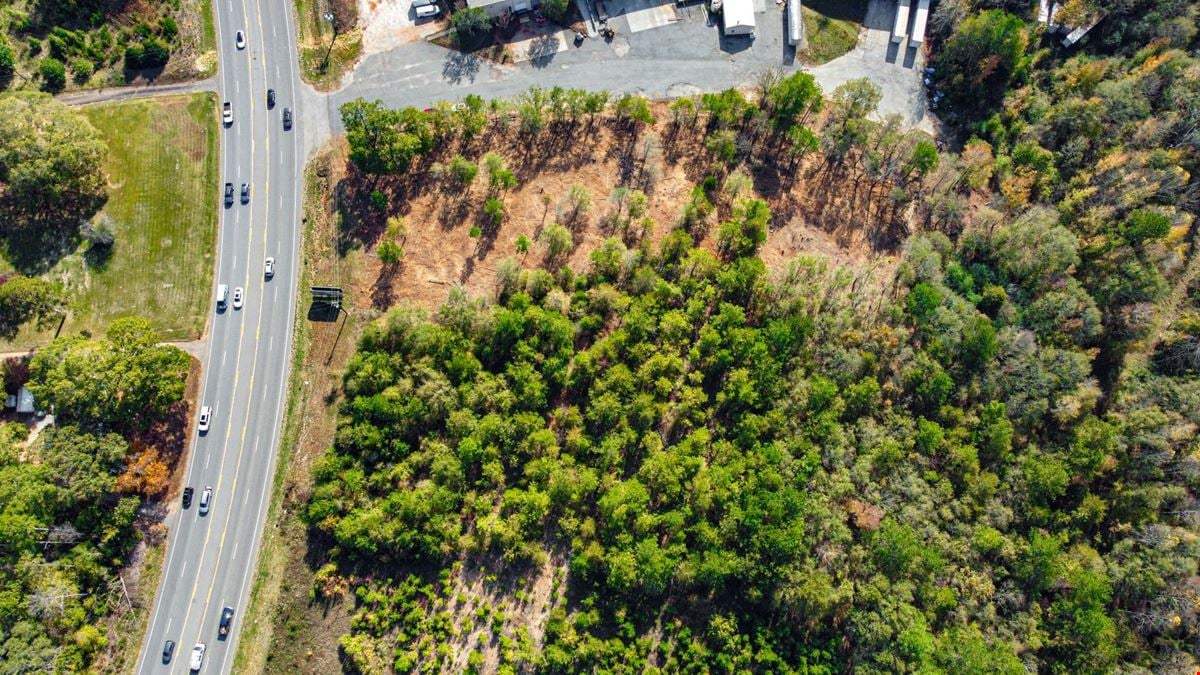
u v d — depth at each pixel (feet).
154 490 339.77
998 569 345.51
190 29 408.05
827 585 321.73
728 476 338.95
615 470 350.84
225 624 333.83
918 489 343.87
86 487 319.47
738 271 372.58
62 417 337.52
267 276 377.09
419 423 347.77
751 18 435.12
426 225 390.21
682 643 334.44
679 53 437.99
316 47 413.80
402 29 423.23
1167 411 371.76
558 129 412.77
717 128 418.92
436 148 401.70
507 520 336.08
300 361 367.66
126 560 336.49
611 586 334.44
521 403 349.61
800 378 359.05
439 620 330.54
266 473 354.33
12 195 374.22
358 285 377.91
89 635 318.04
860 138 412.36
